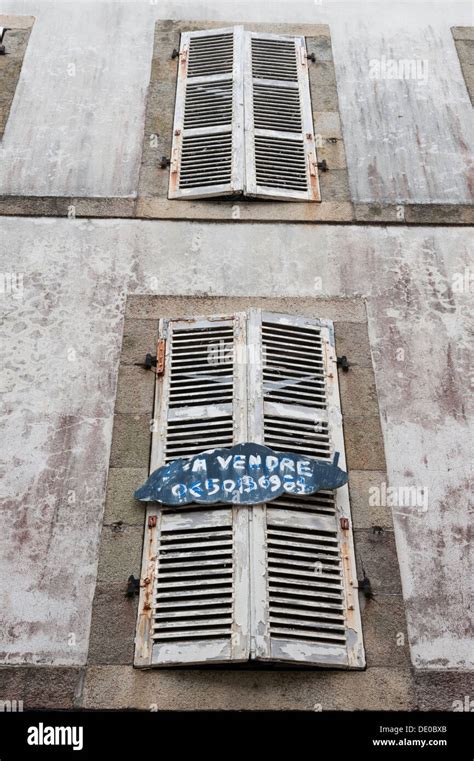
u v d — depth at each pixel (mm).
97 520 5336
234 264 6820
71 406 5883
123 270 6746
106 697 4691
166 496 5227
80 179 7426
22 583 5078
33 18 9016
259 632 4691
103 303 6504
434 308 6566
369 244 7016
